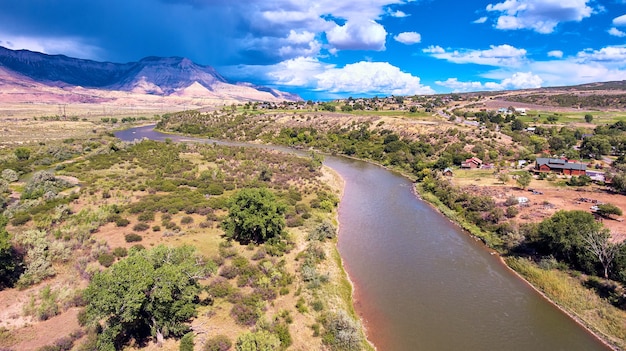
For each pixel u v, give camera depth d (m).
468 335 34.41
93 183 80.62
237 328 31.56
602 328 34.94
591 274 42.31
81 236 49.06
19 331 29.55
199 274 31.89
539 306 39.31
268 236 50.69
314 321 33.66
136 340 28.97
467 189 80.44
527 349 32.56
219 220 59.03
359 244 55.28
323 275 41.84
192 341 28.58
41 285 36.62
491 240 55.88
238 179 89.06
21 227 52.69
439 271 47.06
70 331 29.66
